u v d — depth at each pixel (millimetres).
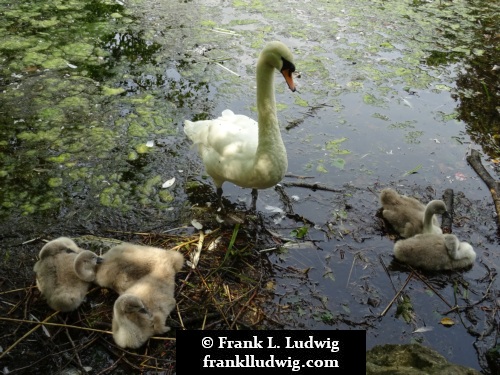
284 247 2129
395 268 2072
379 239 2199
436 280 2025
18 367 1618
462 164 2637
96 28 3590
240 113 2865
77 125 2678
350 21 3955
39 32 3475
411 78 3279
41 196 2262
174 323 1771
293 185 2441
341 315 1875
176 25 3729
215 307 1841
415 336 1821
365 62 3422
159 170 2457
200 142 2197
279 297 1921
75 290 1772
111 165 2457
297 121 2854
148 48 3408
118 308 1610
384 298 1947
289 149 2664
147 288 1753
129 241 2088
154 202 2289
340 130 2820
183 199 2322
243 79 3166
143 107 2852
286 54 1838
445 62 3469
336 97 3074
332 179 2496
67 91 2918
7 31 3447
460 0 4383
